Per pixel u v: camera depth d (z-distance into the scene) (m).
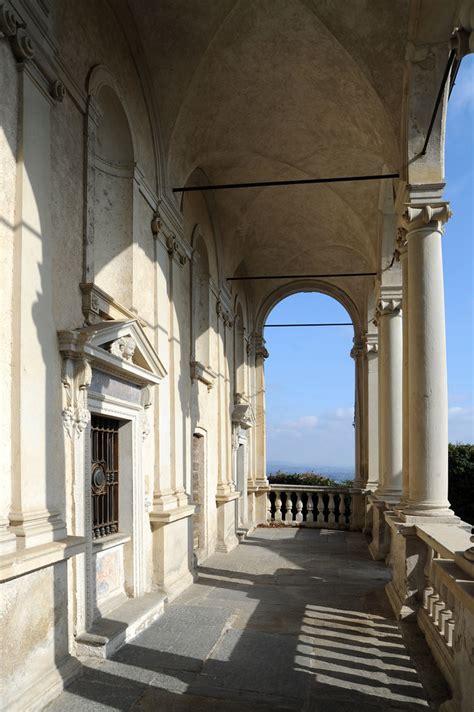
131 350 6.82
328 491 18.41
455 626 4.66
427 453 7.45
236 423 15.30
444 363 7.60
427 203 7.79
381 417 12.47
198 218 11.88
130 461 7.29
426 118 7.79
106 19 6.89
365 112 9.04
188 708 4.57
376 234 13.23
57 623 4.91
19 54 4.77
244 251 15.90
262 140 10.66
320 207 13.99
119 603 6.81
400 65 7.98
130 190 7.52
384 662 5.71
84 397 5.56
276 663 5.59
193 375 10.60
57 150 5.52
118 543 6.88
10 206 4.65
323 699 4.81
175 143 9.04
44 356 5.00
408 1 7.41
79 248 5.93
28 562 4.27
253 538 15.54
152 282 8.33
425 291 7.70
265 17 8.06
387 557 11.22
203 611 7.35
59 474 5.22
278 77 9.06
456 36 5.25
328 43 8.27
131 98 7.64
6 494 4.46
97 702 4.60
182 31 8.05
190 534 9.66
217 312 13.38
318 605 7.92
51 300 5.18
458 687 4.48
